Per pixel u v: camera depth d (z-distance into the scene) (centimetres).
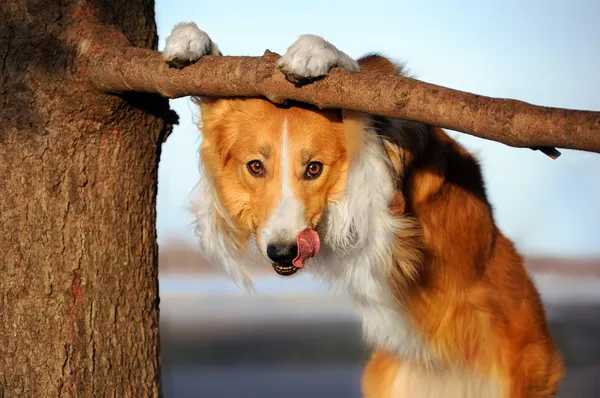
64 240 426
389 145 520
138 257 453
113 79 410
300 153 525
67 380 424
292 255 519
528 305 606
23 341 422
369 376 712
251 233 588
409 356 643
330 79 380
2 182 421
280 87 396
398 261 543
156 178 470
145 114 446
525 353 595
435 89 341
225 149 563
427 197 557
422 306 579
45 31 419
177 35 418
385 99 355
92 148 432
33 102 419
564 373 618
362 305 606
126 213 446
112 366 438
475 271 586
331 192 542
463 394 631
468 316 588
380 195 516
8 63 418
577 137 296
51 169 423
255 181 547
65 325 425
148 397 453
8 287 422
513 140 318
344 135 531
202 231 600
